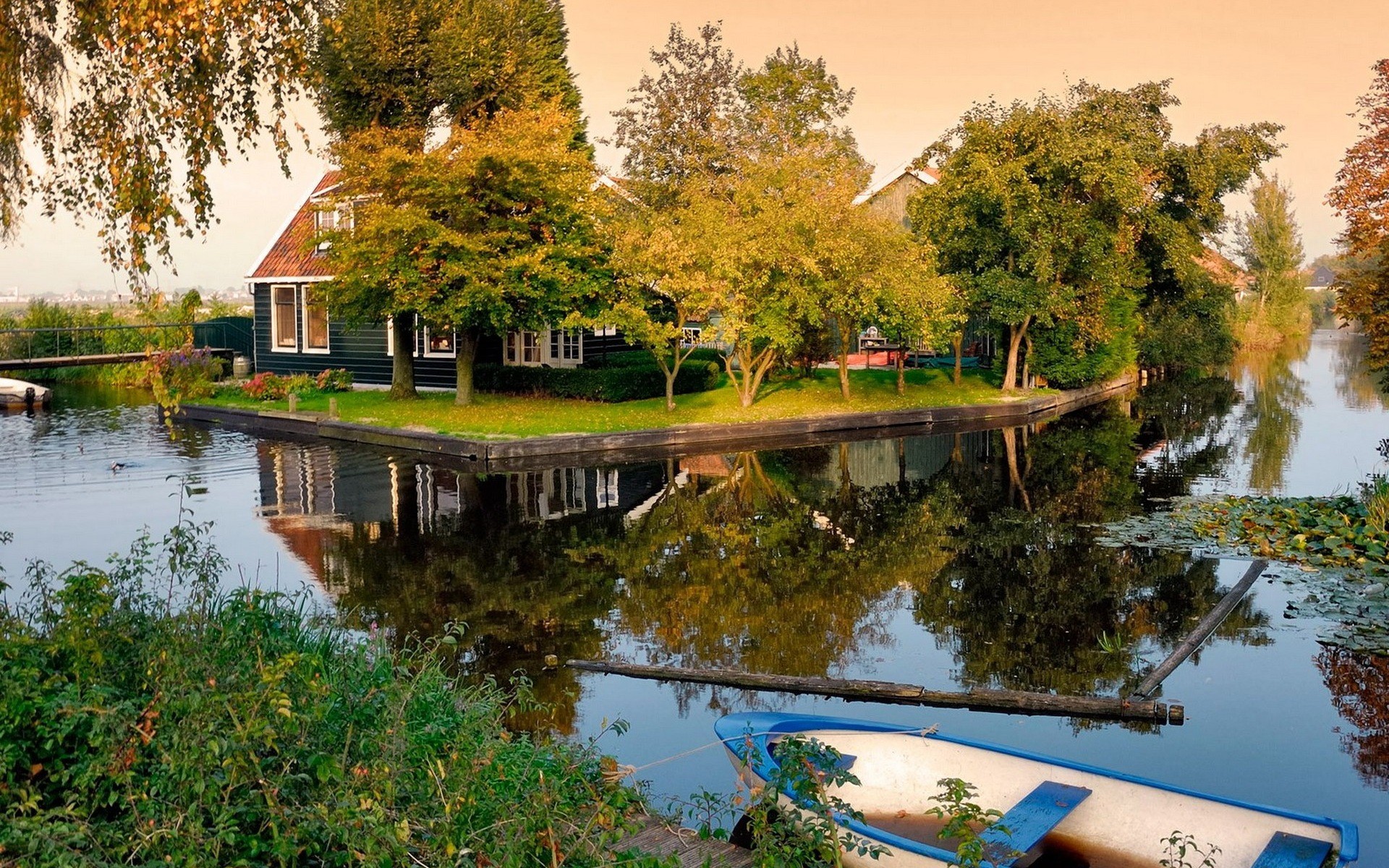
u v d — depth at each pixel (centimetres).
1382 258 1405
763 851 479
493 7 2630
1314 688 844
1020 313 2784
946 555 1282
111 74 692
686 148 3819
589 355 2917
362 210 2258
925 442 2298
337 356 3122
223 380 3241
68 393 3372
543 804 470
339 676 584
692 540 1354
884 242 2469
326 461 1958
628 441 2150
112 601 543
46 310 3953
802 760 509
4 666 478
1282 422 2623
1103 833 537
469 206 2191
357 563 1212
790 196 2467
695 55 3816
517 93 2577
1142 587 1134
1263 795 659
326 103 2422
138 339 3806
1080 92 2944
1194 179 3098
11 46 682
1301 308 6888
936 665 895
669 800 644
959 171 2828
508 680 851
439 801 464
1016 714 801
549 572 1184
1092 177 2689
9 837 389
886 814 584
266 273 3212
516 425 2231
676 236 2430
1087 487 1752
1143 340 4031
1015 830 510
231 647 528
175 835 408
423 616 1012
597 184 2520
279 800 445
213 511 1493
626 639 954
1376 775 687
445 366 2941
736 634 976
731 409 2512
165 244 677
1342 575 1165
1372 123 1399
